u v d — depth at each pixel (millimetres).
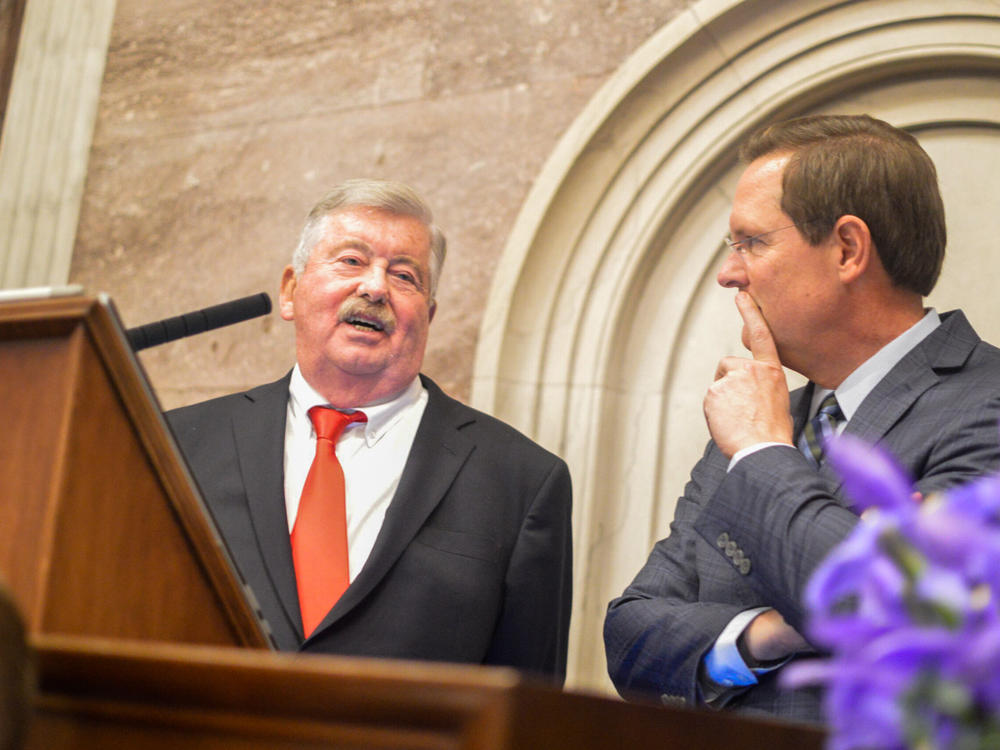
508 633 2611
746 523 1958
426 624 2463
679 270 4117
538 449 2867
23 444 1316
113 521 1337
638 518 3963
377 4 4773
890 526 865
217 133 4949
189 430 2807
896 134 2383
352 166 4629
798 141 2406
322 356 2822
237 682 1008
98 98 5234
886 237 2273
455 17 4594
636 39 4227
